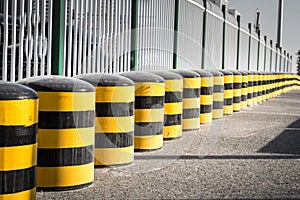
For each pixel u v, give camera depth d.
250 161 8.13
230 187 6.44
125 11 10.16
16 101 4.80
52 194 5.82
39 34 7.34
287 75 39.84
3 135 4.75
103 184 6.34
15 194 4.83
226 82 15.60
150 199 5.79
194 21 15.58
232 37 22.52
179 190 6.21
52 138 5.88
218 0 20.92
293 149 9.43
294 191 6.36
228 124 13.10
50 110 5.87
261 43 32.78
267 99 25.73
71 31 7.85
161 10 12.36
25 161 4.89
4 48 6.50
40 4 7.42
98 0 8.90
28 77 6.48
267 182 6.77
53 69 7.40
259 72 22.52
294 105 21.52
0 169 4.75
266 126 12.98
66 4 7.52
